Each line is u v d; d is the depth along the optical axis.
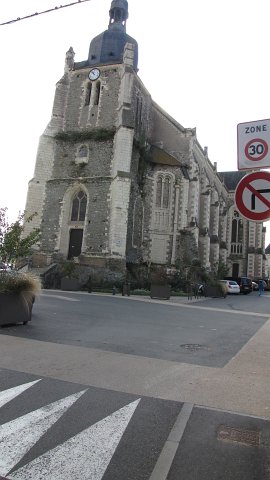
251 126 4.82
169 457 3.91
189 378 6.64
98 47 37.12
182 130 40.00
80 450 3.99
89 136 32.97
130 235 32.53
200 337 10.88
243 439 4.38
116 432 4.43
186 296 28.61
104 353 8.23
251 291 44.44
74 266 28.14
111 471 3.62
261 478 3.61
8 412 4.89
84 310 15.30
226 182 67.75
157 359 7.94
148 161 36.53
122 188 30.42
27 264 30.38
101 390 5.86
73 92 35.16
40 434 4.32
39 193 33.06
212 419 4.91
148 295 26.80
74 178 32.56
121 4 39.00
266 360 8.23
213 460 3.90
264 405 5.46
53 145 33.94
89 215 31.39
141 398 5.58
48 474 3.54
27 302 11.33
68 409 5.05
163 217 36.25
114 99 33.62
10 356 7.62
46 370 6.80
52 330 10.63
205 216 44.62
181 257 35.69
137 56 38.03
